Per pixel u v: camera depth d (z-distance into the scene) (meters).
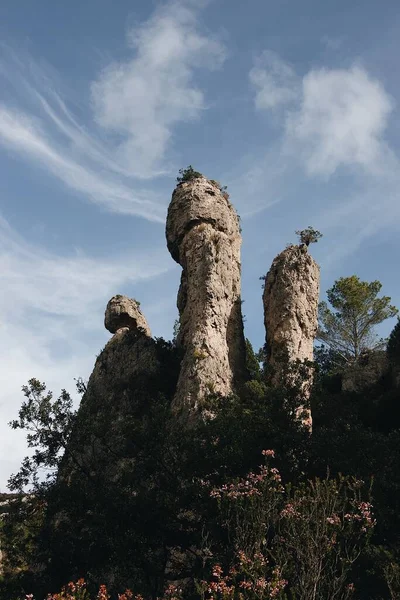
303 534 17.55
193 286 48.06
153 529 26.64
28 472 30.88
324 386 52.47
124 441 32.16
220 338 45.44
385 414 45.69
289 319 45.41
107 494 27.78
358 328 67.38
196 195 52.97
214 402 35.50
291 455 28.75
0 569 31.33
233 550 20.16
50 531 28.83
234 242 53.03
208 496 25.95
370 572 20.45
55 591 27.48
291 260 47.75
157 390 50.16
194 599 22.56
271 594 15.99
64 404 32.28
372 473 27.05
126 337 55.78
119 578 27.45
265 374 44.53
